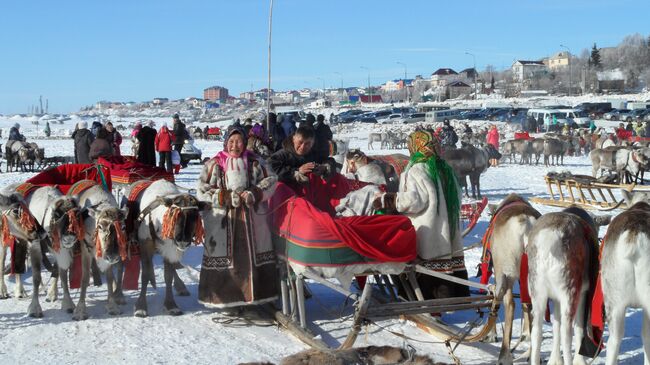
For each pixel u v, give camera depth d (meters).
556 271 6.21
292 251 8.09
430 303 7.20
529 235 6.51
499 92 136.25
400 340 7.98
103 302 9.59
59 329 8.35
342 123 73.69
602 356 7.38
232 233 8.50
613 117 64.50
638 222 5.85
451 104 103.62
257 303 8.53
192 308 9.29
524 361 7.21
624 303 5.86
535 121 57.50
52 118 157.12
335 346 7.82
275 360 7.25
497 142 35.34
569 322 6.18
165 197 8.55
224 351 7.56
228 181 8.53
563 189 22.69
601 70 141.38
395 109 86.69
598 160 23.94
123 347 7.70
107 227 8.39
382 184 10.34
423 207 8.16
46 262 9.73
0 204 8.79
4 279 10.45
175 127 27.25
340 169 13.27
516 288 10.12
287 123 19.92
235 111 180.62
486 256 7.80
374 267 7.95
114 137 22.05
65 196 8.76
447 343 7.28
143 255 8.98
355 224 7.84
